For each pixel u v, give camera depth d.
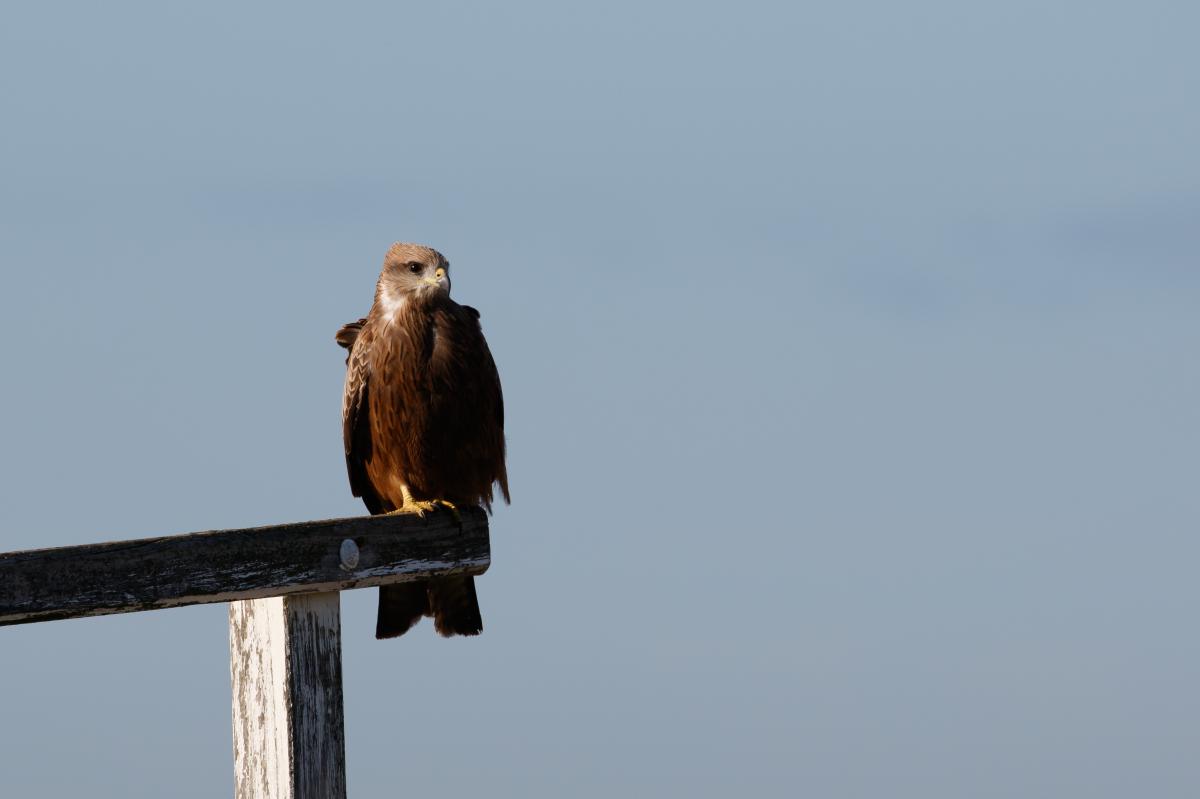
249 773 9.65
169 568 8.84
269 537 9.25
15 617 8.35
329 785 9.48
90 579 8.59
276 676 9.45
